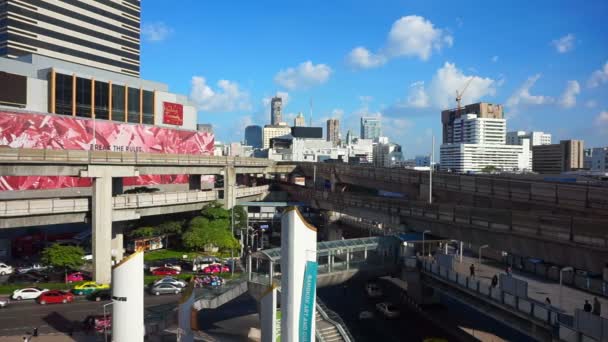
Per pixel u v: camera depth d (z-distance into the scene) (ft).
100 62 495.41
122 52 524.52
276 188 425.28
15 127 277.44
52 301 194.29
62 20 452.35
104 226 234.38
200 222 277.44
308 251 133.39
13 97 281.13
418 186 276.00
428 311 205.36
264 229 351.87
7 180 271.69
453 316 199.52
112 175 240.32
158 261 266.77
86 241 296.10
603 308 144.66
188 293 147.54
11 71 287.48
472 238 187.01
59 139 300.61
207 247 286.66
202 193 307.17
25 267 241.76
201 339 159.74
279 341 140.67
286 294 132.57
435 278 189.47
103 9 498.28
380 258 205.46
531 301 139.95
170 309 165.48
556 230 147.95
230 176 342.44
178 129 399.03
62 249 220.64
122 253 271.69
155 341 148.05
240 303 207.72
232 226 290.15
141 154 258.16
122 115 350.43
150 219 298.76
